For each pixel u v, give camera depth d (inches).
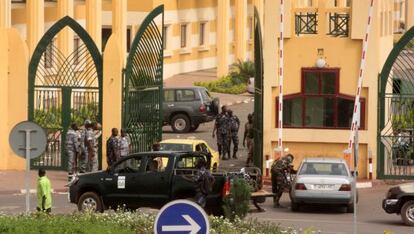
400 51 2694.4
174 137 3363.7
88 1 3619.6
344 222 2148.1
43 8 3390.7
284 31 2699.3
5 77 2741.1
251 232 1715.1
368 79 2691.9
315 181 2239.2
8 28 2751.0
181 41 4581.7
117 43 2721.5
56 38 3459.6
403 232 2016.5
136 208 2108.8
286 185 2333.9
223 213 1988.2
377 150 2696.9
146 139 2778.1
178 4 4500.5
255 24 2765.7
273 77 2704.2
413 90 2898.6
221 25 4495.6
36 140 1761.8
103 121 2716.5
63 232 1625.2
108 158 2593.5
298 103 2711.6
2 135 2738.7
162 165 2111.2
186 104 3472.0
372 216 2241.6
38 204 1953.7
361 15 2677.2
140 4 4183.1
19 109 2741.1
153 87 2802.7
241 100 4126.5
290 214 2247.8
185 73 4589.1
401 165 2714.1
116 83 2711.6
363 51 2669.8
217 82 4318.4
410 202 2106.3
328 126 2706.7
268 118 2711.6
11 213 2102.6
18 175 2657.5
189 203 1179.9
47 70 2977.4
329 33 2701.8
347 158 2647.6
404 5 5152.6
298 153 2716.5
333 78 2699.3
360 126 2696.9
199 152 2130.9
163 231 1178.0
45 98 2765.7
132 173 2102.6
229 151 3019.2
